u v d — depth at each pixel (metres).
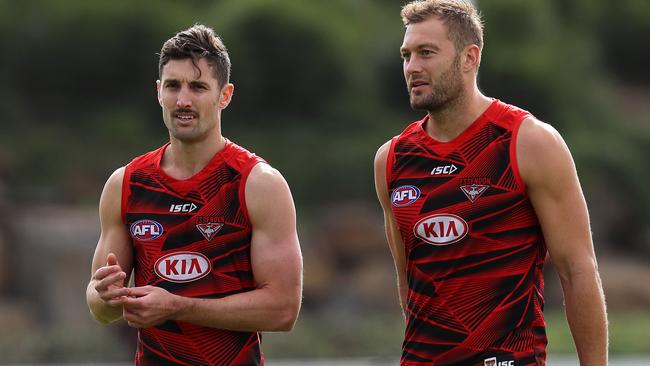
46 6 136.38
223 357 18.89
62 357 71.12
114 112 134.88
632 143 143.75
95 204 115.88
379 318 87.12
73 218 94.62
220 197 18.88
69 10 135.88
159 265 18.84
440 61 18.34
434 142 18.81
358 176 127.62
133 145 130.62
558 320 83.44
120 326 73.19
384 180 19.39
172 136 19.14
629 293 104.25
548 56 147.50
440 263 18.45
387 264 101.94
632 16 163.38
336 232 104.62
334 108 139.12
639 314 100.50
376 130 138.12
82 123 132.88
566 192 18.22
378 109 142.88
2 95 132.25
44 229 91.50
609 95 156.38
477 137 18.55
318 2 148.50
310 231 105.44
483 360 18.20
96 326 78.00
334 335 74.00
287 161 129.50
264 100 138.12
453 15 18.44
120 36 135.50
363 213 106.88
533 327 18.31
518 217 18.34
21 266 91.62
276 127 136.62
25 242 91.50
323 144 133.50
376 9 158.12
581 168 130.75
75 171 123.00
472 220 18.33
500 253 18.28
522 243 18.38
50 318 87.31
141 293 17.89
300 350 70.44
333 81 139.88
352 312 95.56
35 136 128.25
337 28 142.75
